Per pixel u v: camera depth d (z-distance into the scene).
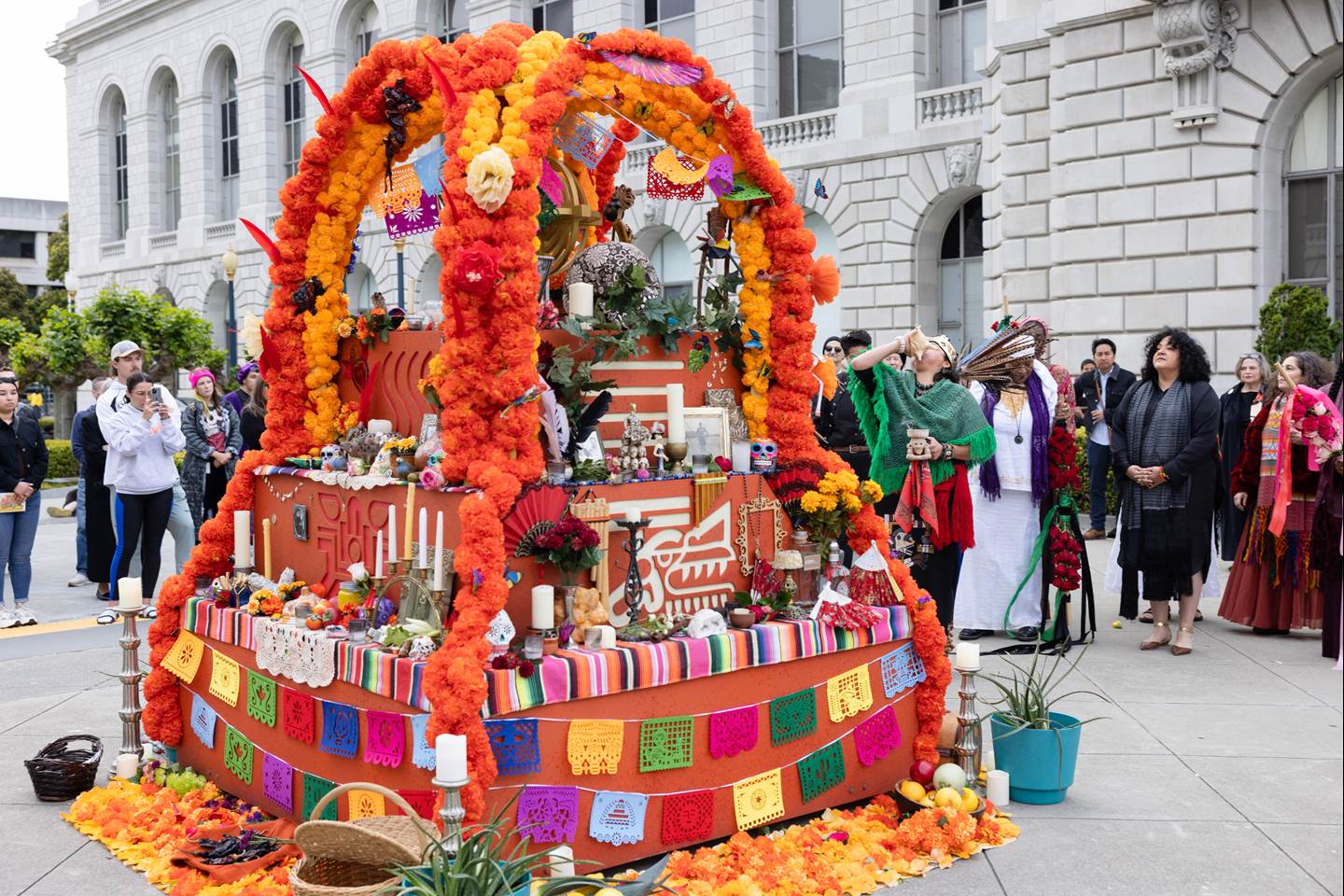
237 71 35.56
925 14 20.73
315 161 5.43
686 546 5.00
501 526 4.25
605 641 4.38
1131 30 14.80
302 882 3.65
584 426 4.76
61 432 31.34
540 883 3.71
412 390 5.09
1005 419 8.20
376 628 4.57
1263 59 13.96
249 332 5.54
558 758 4.14
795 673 4.85
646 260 5.14
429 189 5.23
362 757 4.32
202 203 37.19
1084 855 4.64
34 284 74.81
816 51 22.48
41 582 12.17
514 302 4.39
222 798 5.16
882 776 5.20
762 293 5.38
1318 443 8.05
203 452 10.77
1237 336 14.27
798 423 5.38
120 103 42.06
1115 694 7.02
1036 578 8.41
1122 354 15.12
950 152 19.84
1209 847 4.70
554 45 4.88
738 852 4.40
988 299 17.88
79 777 5.40
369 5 31.88
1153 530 8.03
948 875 4.46
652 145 23.56
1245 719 6.51
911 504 7.13
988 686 7.17
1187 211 14.53
